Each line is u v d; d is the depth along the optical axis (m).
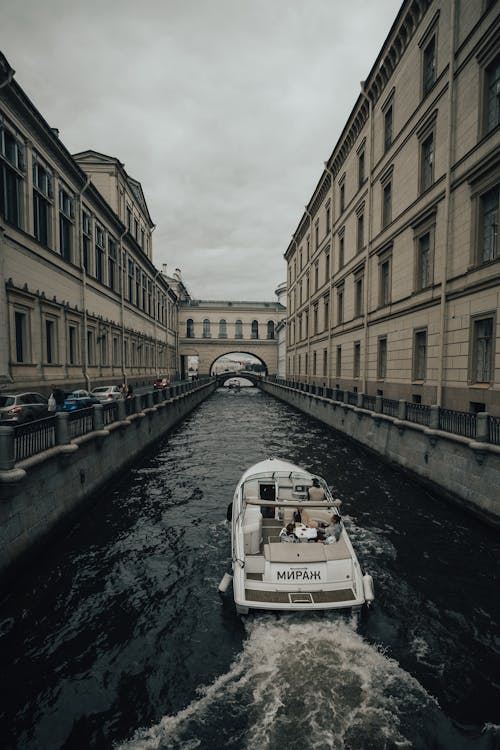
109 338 25.66
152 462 15.06
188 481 12.58
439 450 10.55
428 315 13.90
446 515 9.48
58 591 6.47
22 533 6.88
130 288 32.12
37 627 5.59
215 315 62.88
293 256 44.09
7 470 6.23
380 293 18.58
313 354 33.62
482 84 10.99
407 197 15.64
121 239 28.34
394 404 13.66
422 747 3.79
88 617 5.82
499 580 6.74
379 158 18.58
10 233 14.01
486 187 10.86
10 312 14.15
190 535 8.60
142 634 5.45
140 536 8.54
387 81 17.69
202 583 6.73
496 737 3.90
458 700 4.34
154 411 17.62
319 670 4.71
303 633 5.18
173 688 4.54
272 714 4.13
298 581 5.68
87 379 21.03
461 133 12.00
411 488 11.54
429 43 14.13
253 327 63.44
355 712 4.13
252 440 19.58
